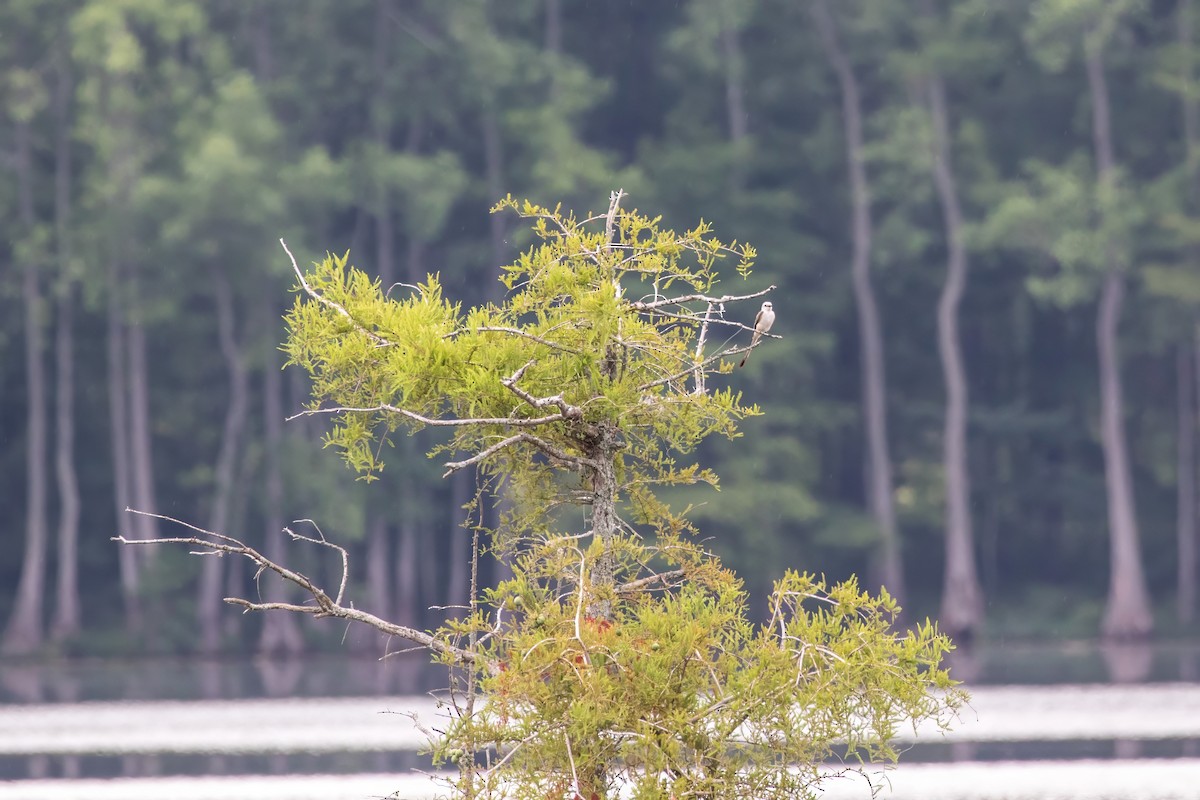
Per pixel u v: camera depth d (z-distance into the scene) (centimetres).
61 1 6362
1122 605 6394
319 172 6222
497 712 924
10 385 6669
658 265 1077
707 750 938
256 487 6338
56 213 6625
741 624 979
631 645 937
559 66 6731
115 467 6644
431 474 6212
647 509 1081
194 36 6638
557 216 1081
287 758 2656
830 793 2134
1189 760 2492
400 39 6825
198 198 5931
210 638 6047
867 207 6788
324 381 1061
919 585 6912
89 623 6394
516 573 1013
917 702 937
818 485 6831
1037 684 3994
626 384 1034
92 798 2198
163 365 6656
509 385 952
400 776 2392
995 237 6425
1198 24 6731
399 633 964
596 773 941
